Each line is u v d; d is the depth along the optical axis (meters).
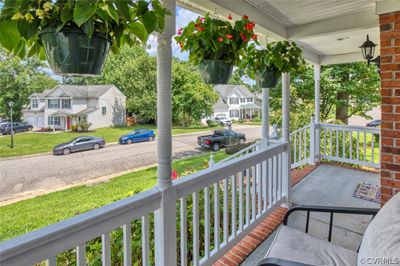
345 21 2.82
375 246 1.33
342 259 1.54
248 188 2.46
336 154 5.07
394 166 2.43
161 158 1.59
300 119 7.46
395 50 2.35
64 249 1.13
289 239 1.71
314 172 4.60
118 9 0.97
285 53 2.53
